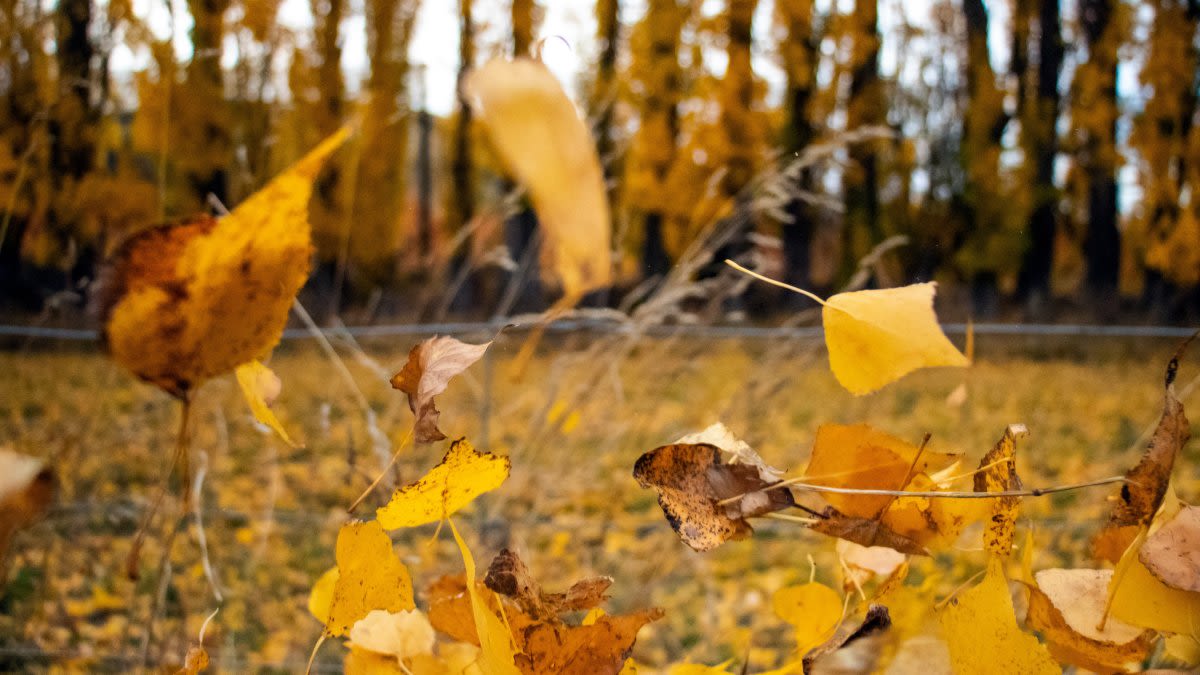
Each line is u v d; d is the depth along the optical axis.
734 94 16.50
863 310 0.62
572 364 2.53
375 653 0.73
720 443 0.66
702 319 2.61
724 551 3.82
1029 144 18.36
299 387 5.31
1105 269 19.05
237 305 0.60
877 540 0.67
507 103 0.57
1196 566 0.64
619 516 3.60
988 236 18.08
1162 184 17.33
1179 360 0.63
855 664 0.65
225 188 7.19
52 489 0.60
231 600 2.42
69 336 2.19
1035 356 11.28
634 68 16.39
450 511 0.64
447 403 3.24
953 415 7.66
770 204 2.67
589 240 0.58
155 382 0.61
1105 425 7.66
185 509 0.63
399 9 16.03
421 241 21.12
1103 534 0.71
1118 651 0.68
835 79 17.33
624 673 0.69
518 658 0.65
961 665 0.65
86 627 2.34
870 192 17.56
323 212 14.15
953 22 18.66
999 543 0.66
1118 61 18.50
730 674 0.77
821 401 6.22
